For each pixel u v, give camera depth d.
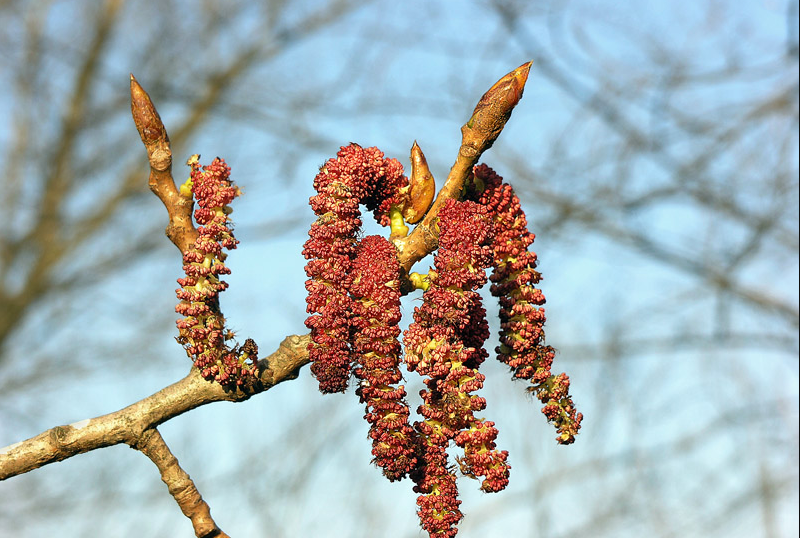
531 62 0.58
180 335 0.58
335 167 0.57
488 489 0.56
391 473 0.55
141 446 0.59
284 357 0.59
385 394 0.55
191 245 0.59
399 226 0.59
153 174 0.59
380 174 0.57
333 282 0.56
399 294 0.56
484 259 0.56
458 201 0.58
